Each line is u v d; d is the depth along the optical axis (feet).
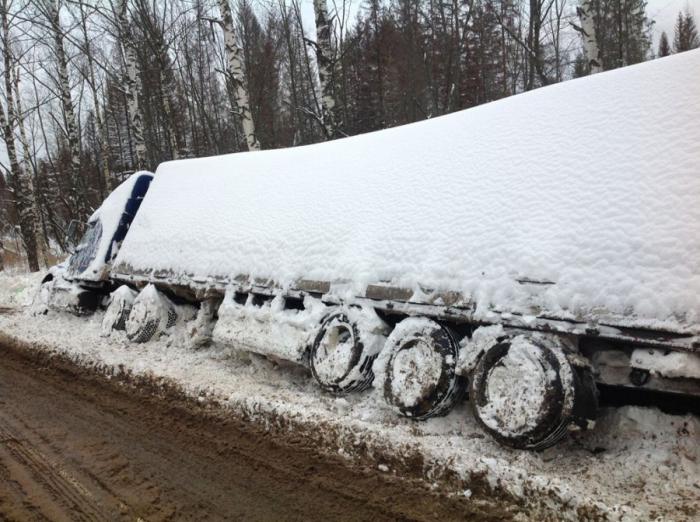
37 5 55.21
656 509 8.68
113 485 12.46
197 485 12.14
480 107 16.30
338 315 14.93
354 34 73.31
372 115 73.31
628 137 11.79
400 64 66.44
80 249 29.07
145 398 17.58
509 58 73.87
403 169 16.46
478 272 12.40
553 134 13.30
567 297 10.75
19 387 20.04
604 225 10.97
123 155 90.68
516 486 9.95
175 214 23.63
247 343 17.21
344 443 12.67
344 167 18.62
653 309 9.64
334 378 14.20
